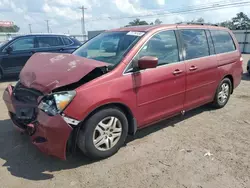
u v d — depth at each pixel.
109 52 3.59
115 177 2.83
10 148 3.48
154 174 2.88
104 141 3.12
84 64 3.08
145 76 3.36
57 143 2.75
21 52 8.48
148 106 3.51
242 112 5.00
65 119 2.70
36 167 3.03
